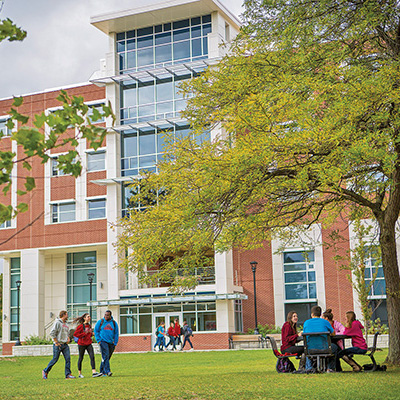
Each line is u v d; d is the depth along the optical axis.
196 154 15.30
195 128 16.92
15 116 4.97
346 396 9.32
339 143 12.98
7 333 51.81
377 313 38.16
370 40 15.21
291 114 13.10
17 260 52.78
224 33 46.53
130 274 45.38
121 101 47.50
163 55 46.88
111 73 47.53
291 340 13.84
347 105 12.63
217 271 42.41
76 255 51.31
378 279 38.31
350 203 18.58
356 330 13.27
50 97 50.22
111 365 24.81
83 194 48.69
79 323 16.08
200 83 16.42
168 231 15.46
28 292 49.59
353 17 14.46
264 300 42.94
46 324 50.53
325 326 13.08
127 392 10.84
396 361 14.84
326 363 13.55
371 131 13.74
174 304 43.66
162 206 16.28
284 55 14.90
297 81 13.77
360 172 14.38
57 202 49.34
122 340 44.03
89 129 5.12
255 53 15.84
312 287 41.47
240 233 14.80
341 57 14.23
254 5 15.66
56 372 20.84
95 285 50.31
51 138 5.03
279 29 15.16
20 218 50.44
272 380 11.90
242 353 29.22
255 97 13.41
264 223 15.73
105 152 48.53
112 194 46.50
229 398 9.63
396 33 15.09
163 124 45.72
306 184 13.10
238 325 43.16
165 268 17.58
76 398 10.23
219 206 14.04
